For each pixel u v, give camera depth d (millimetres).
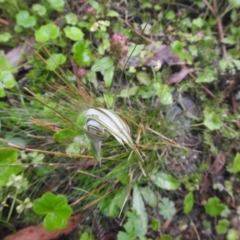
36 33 165
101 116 123
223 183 172
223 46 189
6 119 157
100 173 157
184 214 169
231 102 182
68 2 189
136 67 175
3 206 145
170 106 173
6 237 152
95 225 158
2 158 142
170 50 182
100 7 185
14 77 170
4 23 180
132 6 192
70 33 167
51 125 154
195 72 182
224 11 191
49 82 169
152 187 162
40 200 139
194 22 189
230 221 169
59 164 151
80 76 170
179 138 172
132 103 169
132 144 130
